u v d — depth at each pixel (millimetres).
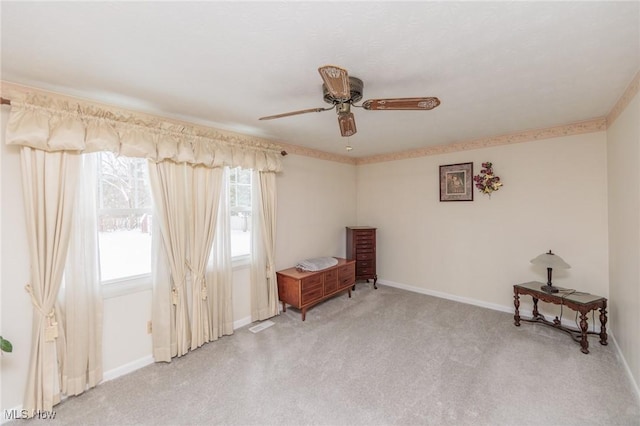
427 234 4332
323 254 4516
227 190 3062
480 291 3824
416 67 1774
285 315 3576
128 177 2535
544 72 1855
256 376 2281
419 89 2109
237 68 1766
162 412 1899
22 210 1928
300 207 4094
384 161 4824
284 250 3852
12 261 1896
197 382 2217
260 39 1454
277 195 3740
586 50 1590
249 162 3156
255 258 3375
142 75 1846
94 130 2102
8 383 1875
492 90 2143
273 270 3533
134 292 2451
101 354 2238
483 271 3789
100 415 1881
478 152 3760
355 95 1915
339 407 1915
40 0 1133
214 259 2932
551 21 1326
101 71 1784
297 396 2033
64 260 2014
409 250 4551
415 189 4449
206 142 2812
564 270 3150
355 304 3936
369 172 5039
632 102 2025
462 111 2615
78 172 2074
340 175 4840
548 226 3262
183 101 2301
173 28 1353
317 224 4395
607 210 2885
